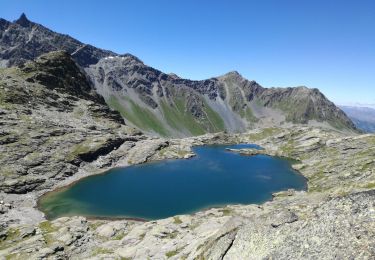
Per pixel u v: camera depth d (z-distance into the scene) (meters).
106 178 168.50
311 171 185.25
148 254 61.03
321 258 25.70
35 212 118.12
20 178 143.25
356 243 24.84
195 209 125.44
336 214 28.66
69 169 168.62
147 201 133.88
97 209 124.00
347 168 164.38
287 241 29.98
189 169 194.62
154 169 191.75
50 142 186.25
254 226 35.62
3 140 168.62
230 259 33.97
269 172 191.75
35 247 75.75
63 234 83.81
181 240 63.75
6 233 87.19
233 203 133.12
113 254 65.06
